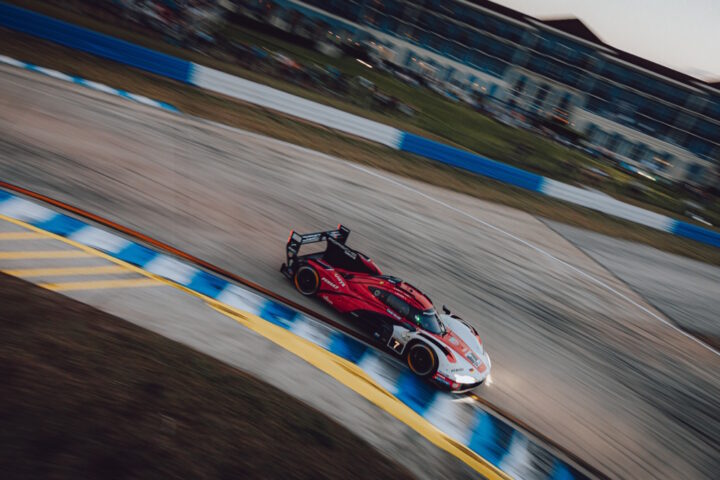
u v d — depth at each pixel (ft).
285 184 52.75
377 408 24.18
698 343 51.75
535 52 214.07
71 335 19.36
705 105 205.26
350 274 31.81
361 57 191.01
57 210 32.45
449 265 48.29
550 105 217.36
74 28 74.13
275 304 30.37
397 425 23.48
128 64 75.97
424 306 30.17
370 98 120.37
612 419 32.78
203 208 40.70
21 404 14.75
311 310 31.30
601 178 134.41
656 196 142.00
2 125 41.91
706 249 99.09
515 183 91.30
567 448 28.17
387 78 177.78
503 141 139.33
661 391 38.93
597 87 213.87
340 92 117.80
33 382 15.83
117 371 17.97
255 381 21.47
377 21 217.36
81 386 16.44
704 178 207.10
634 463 28.91
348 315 31.01
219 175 48.65
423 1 214.48
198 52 105.29
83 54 73.36
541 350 38.68
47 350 17.76
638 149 213.25
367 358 28.60
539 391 33.09
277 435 18.07
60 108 50.39
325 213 49.42
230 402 18.86
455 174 83.25
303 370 24.64
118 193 37.93
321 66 142.51
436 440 23.73
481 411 28.45
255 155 57.88
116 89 63.31
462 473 21.94
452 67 219.00
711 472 30.63
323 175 59.98
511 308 44.11
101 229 32.04
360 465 18.62
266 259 36.11
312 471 16.92
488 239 59.67
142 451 14.67
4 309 19.72
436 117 137.39
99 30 91.66
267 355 24.68
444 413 26.66
